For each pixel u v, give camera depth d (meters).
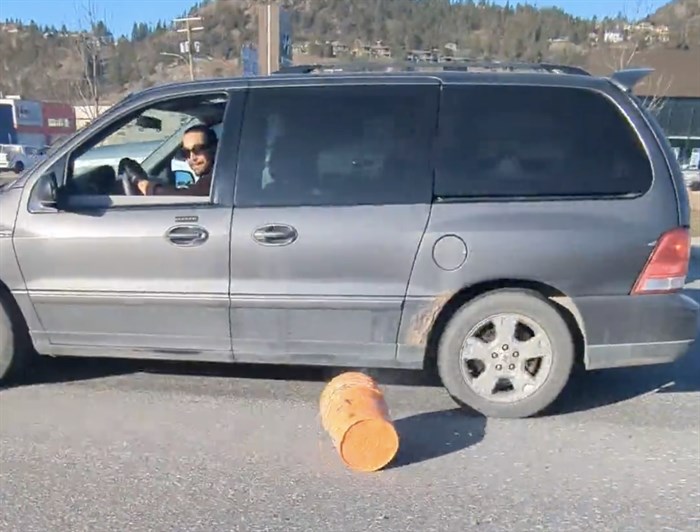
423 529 3.20
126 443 4.01
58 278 4.45
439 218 4.17
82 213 4.39
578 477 3.69
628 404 4.68
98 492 3.49
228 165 4.31
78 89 23.91
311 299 4.27
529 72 4.37
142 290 4.38
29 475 3.65
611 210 4.16
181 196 4.39
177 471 3.70
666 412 4.55
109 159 5.12
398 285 4.23
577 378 5.15
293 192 4.26
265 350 4.41
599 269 4.17
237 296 4.31
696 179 26.72
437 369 4.45
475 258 4.16
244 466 3.77
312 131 4.28
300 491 3.52
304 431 4.18
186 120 5.01
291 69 4.66
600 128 4.22
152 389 4.80
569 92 4.25
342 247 4.20
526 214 4.15
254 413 4.43
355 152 4.25
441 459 3.87
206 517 3.28
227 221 4.26
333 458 3.86
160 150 5.16
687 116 43.12
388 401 4.66
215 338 4.43
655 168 4.20
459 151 4.22
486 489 3.56
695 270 9.50
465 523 3.26
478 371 4.38
